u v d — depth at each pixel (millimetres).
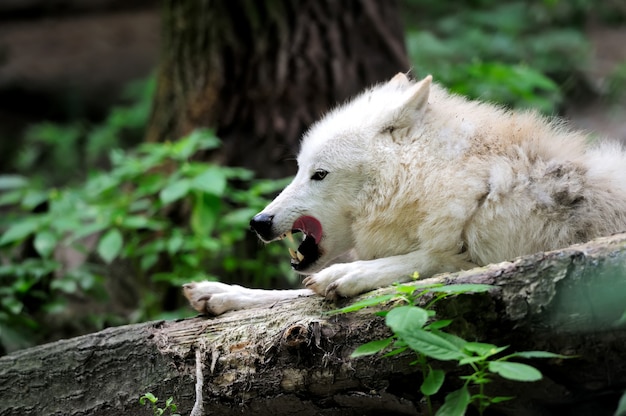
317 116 12609
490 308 5688
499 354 5668
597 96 18922
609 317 5422
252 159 12602
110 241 10789
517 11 22109
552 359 5566
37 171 23125
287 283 12086
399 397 5922
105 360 6770
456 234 6930
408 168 7219
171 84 13414
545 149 7125
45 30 30203
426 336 5297
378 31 13023
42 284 11641
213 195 11117
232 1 12773
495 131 7238
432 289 5621
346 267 6605
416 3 23438
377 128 7434
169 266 12430
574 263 5531
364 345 5641
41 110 26094
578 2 22500
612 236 5805
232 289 7098
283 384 6176
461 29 21141
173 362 6609
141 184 11867
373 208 7375
